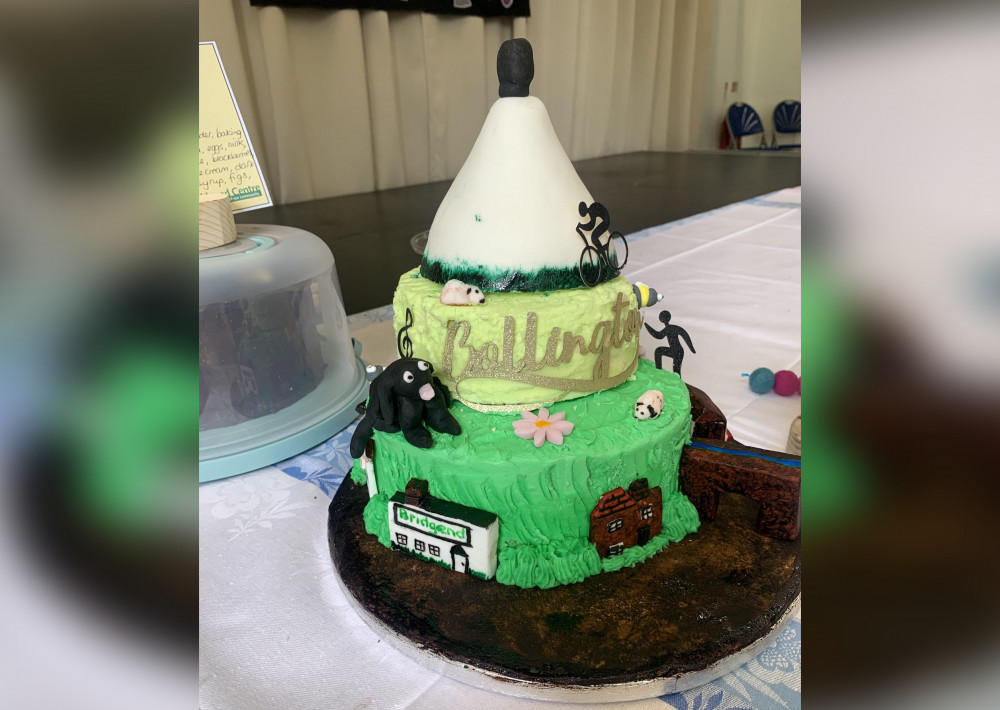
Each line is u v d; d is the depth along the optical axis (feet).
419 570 4.93
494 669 4.08
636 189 21.04
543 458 4.64
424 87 23.15
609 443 4.79
